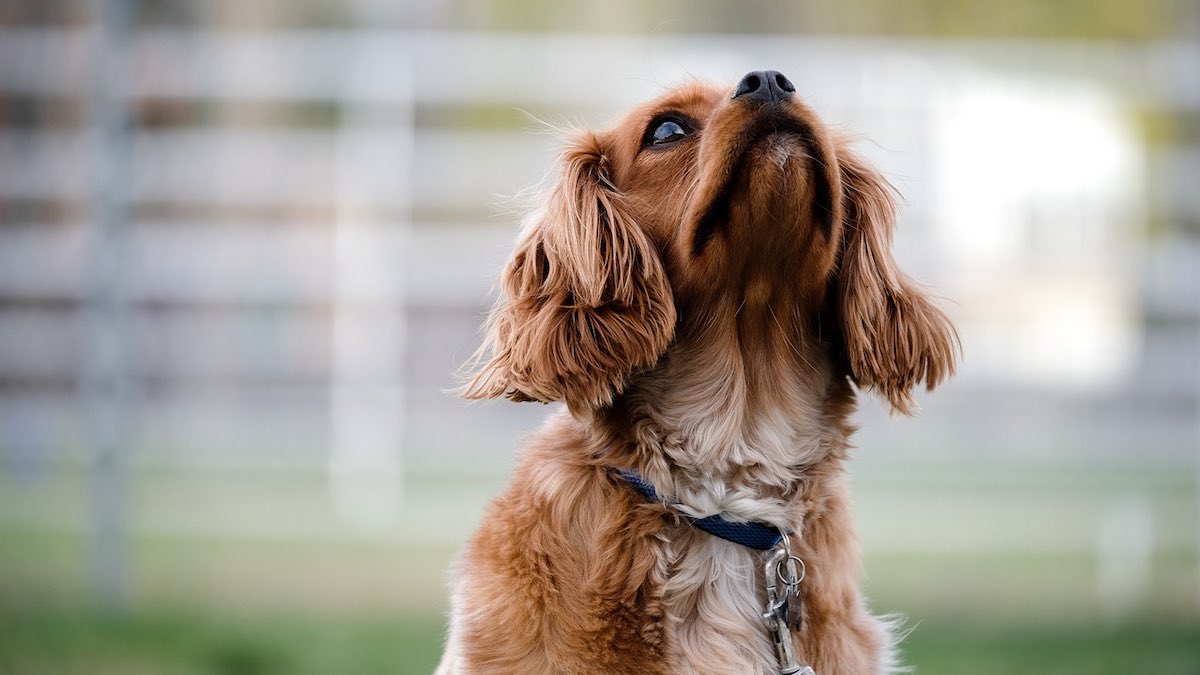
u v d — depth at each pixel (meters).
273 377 15.30
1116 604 11.15
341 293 15.38
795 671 4.71
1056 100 15.30
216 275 15.23
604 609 4.65
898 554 13.95
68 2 17.36
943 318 5.53
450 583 5.16
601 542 4.75
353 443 15.20
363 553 13.07
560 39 15.77
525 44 15.73
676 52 15.68
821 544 5.04
